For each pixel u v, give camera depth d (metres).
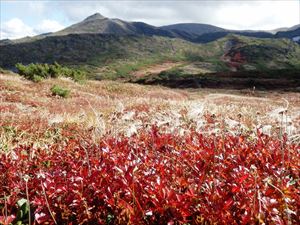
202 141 5.71
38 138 8.85
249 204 3.87
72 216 4.21
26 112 14.91
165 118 8.38
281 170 4.71
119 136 6.86
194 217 3.98
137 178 4.37
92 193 4.32
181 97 40.00
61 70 43.91
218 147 5.62
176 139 6.50
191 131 7.02
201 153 5.09
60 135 9.17
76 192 4.16
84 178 4.37
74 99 25.94
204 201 4.11
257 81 69.00
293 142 6.15
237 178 4.24
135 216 3.84
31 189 4.58
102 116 11.21
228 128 7.21
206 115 8.91
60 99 25.53
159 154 5.58
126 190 4.11
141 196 4.11
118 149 5.49
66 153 6.06
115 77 194.62
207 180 4.44
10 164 5.23
